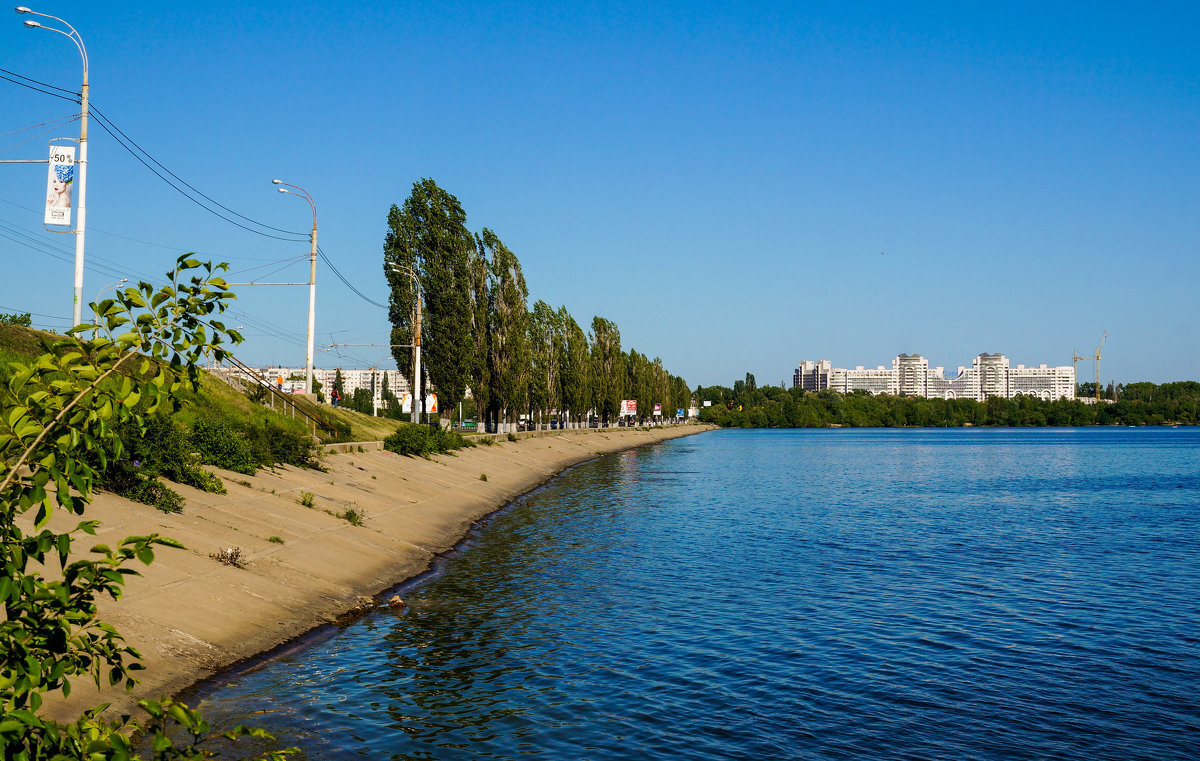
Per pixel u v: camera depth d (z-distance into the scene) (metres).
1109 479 70.75
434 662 17.16
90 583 5.84
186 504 23.69
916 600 23.73
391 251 65.88
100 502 20.52
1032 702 15.55
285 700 14.50
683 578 26.47
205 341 6.24
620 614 21.66
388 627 19.75
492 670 16.81
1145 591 25.16
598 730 13.88
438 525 35.03
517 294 83.81
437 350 66.00
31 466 5.77
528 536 35.16
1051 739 13.85
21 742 5.21
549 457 82.12
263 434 34.44
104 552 5.86
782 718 14.59
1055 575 27.58
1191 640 19.75
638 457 102.12
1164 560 30.59
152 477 22.84
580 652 18.20
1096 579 26.97
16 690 5.28
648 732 13.86
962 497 54.91
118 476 21.89
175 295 6.23
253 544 22.58
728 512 44.94
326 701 14.62
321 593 21.19
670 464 89.06
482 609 21.88
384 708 14.45
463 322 67.12
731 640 19.39
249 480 29.72
